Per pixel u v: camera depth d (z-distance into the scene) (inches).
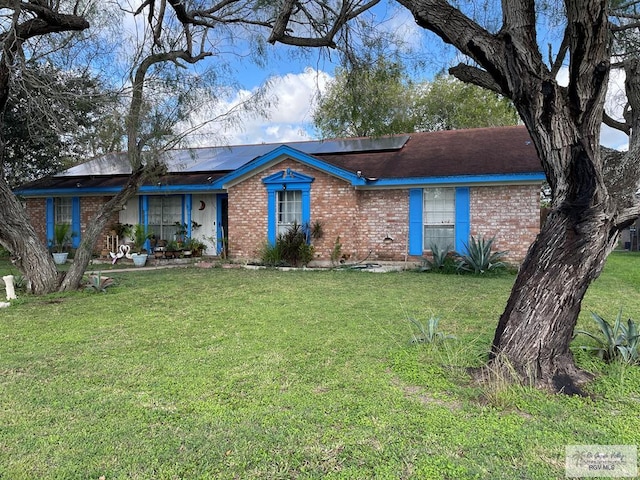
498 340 155.3
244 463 101.6
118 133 348.8
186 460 103.1
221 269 493.0
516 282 159.2
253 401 135.1
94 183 631.8
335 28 253.8
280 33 252.2
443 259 453.4
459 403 134.1
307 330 218.5
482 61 159.3
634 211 148.5
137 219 644.7
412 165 511.8
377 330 217.5
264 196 542.0
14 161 667.4
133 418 124.2
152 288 354.0
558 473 97.3
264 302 291.9
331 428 117.7
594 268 148.9
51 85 319.9
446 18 164.7
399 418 122.9
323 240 515.8
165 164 387.5
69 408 131.0
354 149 600.1
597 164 145.2
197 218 634.8
